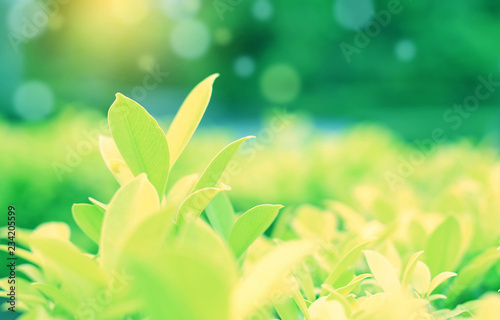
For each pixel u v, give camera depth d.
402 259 1.48
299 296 0.94
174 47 21.17
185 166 4.19
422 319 0.97
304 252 0.69
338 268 1.12
